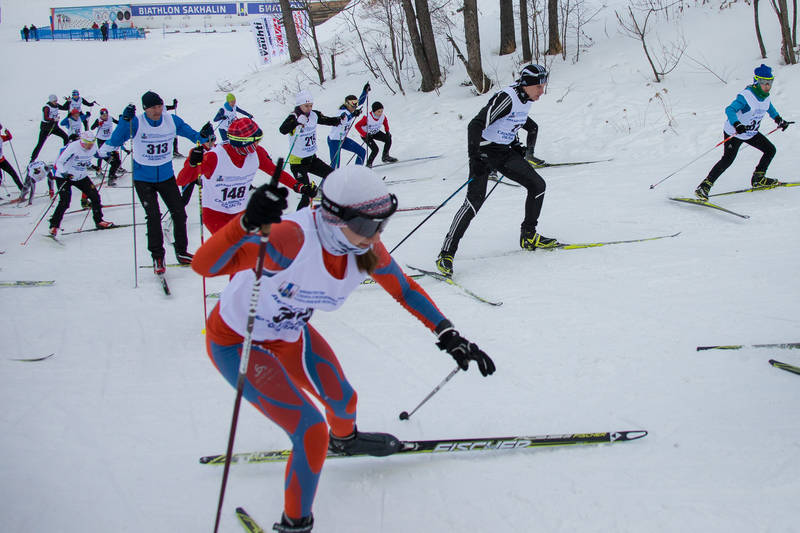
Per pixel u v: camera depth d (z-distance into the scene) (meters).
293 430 1.94
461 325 3.79
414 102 12.08
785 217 5.16
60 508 2.34
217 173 4.29
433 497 2.30
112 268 5.59
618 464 2.40
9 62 25.62
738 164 6.92
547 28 12.56
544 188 4.85
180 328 4.13
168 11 38.84
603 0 12.89
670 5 11.47
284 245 1.77
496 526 2.14
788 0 10.07
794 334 3.29
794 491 2.18
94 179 10.55
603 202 6.14
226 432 2.83
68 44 29.95
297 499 1.95
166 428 2.89
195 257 1.76
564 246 4.98
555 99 9.98
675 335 3.41
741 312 3.61
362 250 1.83
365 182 1.69
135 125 4.97
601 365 3.17
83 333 4.09
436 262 4.80
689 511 2.13
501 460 2.48
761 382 2.88
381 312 4.14
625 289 4.10
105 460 2.65
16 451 2.73
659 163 7.34
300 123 7.20
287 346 2.13
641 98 9.23
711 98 8.71
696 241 4.87
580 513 2.16
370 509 2.26
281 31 20.25
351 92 13.79
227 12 39.09
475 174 4.61
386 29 15.82
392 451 2.47
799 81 8.32
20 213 8.32
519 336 3.58
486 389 3.04
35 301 4.74
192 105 16.78
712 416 2.66
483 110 4.60
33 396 3.24
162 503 2.36
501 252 5.10
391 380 3.21
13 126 17.27
